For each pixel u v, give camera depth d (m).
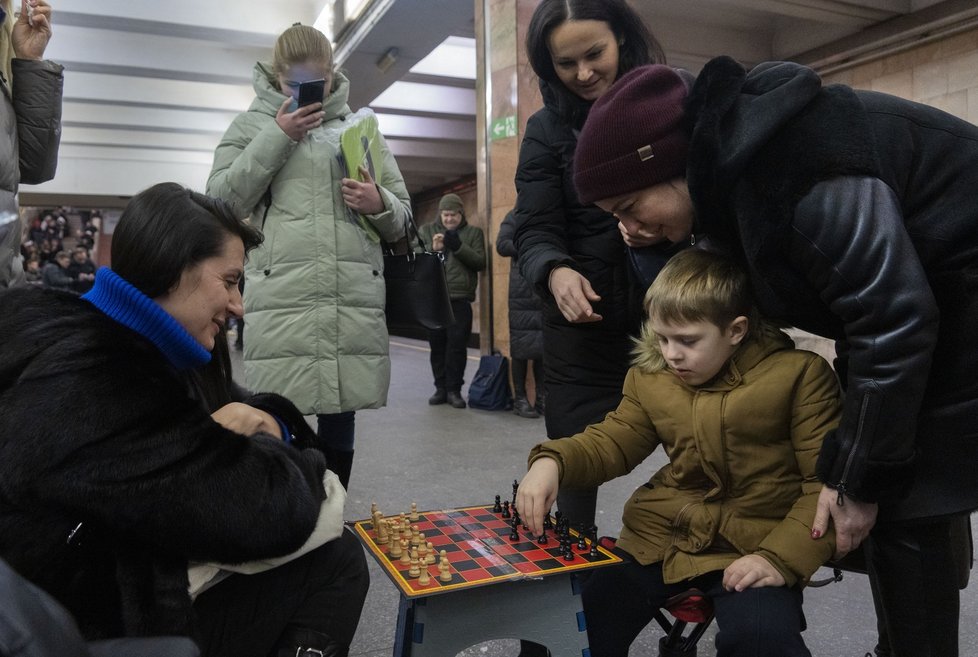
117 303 1.29
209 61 12.01
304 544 1.37
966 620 2.26
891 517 1.37
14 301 1.26
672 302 1.54
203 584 1.33
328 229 2.77
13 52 2.47
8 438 1.15
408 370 9.04
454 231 6.09
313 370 2.73
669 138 1.41
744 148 1.26
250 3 10.26
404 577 1.31
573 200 2.01
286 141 2.67
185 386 1.33
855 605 2.43
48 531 1.17
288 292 2.74
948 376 1.32
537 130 2.07
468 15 8.40
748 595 1.40
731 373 1.58
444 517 1.69
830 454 1.32
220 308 1.37
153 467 1.19
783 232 1.26
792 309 1.42
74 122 15.34
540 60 1.93
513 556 1.44
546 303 2.09
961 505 1.33
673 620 2.29
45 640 0.57
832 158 1.23
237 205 2.71
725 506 1.58
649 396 1.69
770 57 8.56
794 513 1.46
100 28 10.11
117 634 1.21
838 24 7.55
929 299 1.21
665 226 1.52
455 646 1.33
